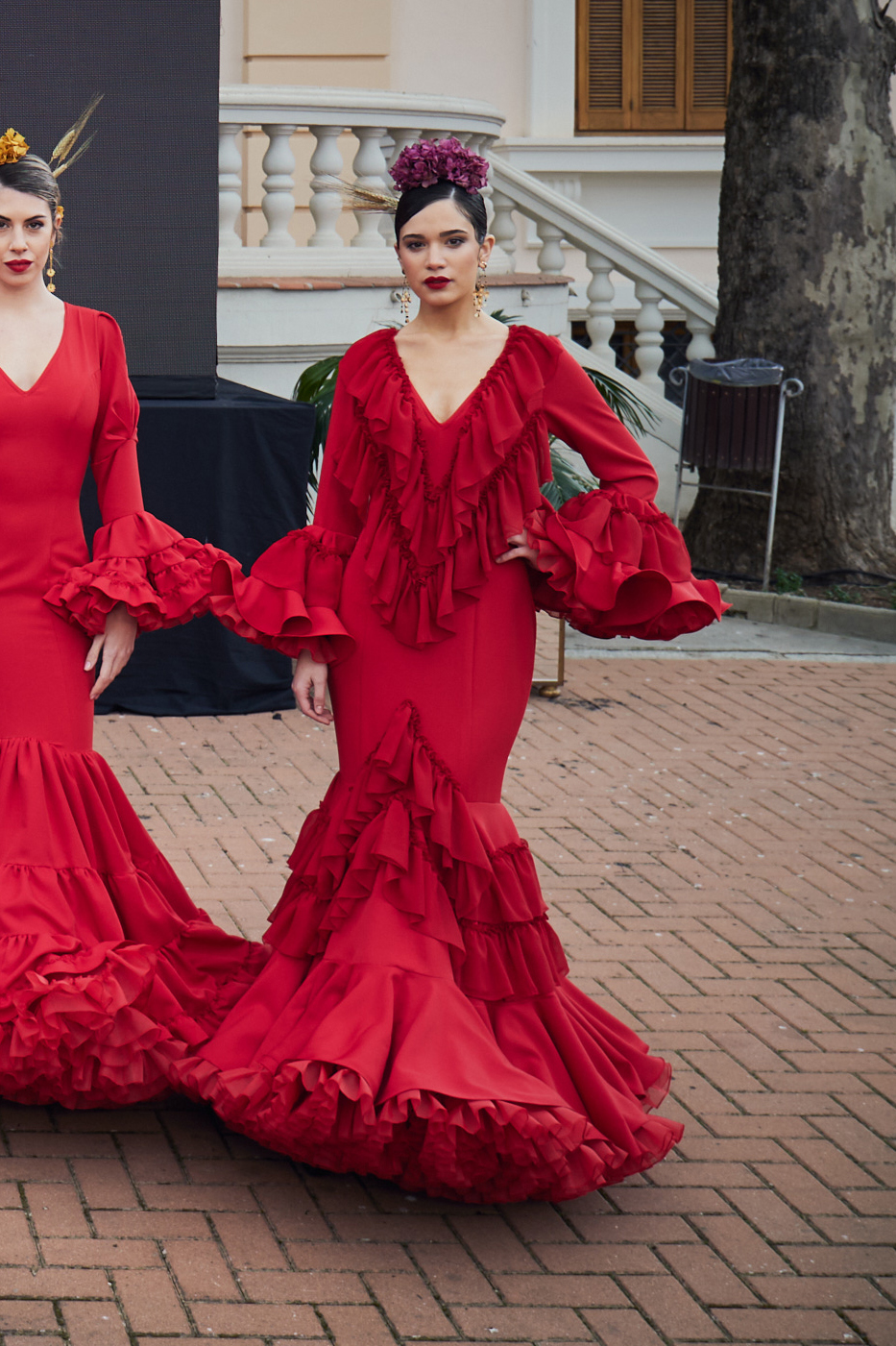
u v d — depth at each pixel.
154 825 5.17
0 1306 2.67
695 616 3.24
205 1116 3.40
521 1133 2.81
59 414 3.29
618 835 5.34
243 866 4.84
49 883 3.25
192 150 6.30
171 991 3.37
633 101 12.15
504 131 11.97
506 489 3.14
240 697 6.52
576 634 8.27
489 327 3.21
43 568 3.35
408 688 3.16
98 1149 3.22
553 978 3.18
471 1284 2.84
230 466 6.30
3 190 3.24
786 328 9.04
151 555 3.43
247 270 7.77
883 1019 4.05
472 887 3.10
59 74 6.19
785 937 4.55
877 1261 2.98
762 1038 3.91
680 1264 2.94
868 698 7.21
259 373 7.80
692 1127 3.47
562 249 11.16
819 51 8.82
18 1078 3.12
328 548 3.25
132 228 6.34
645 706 6.97
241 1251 2.89
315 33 11.34
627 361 11.58
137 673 6.43
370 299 7.92
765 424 8.76
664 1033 3.91
